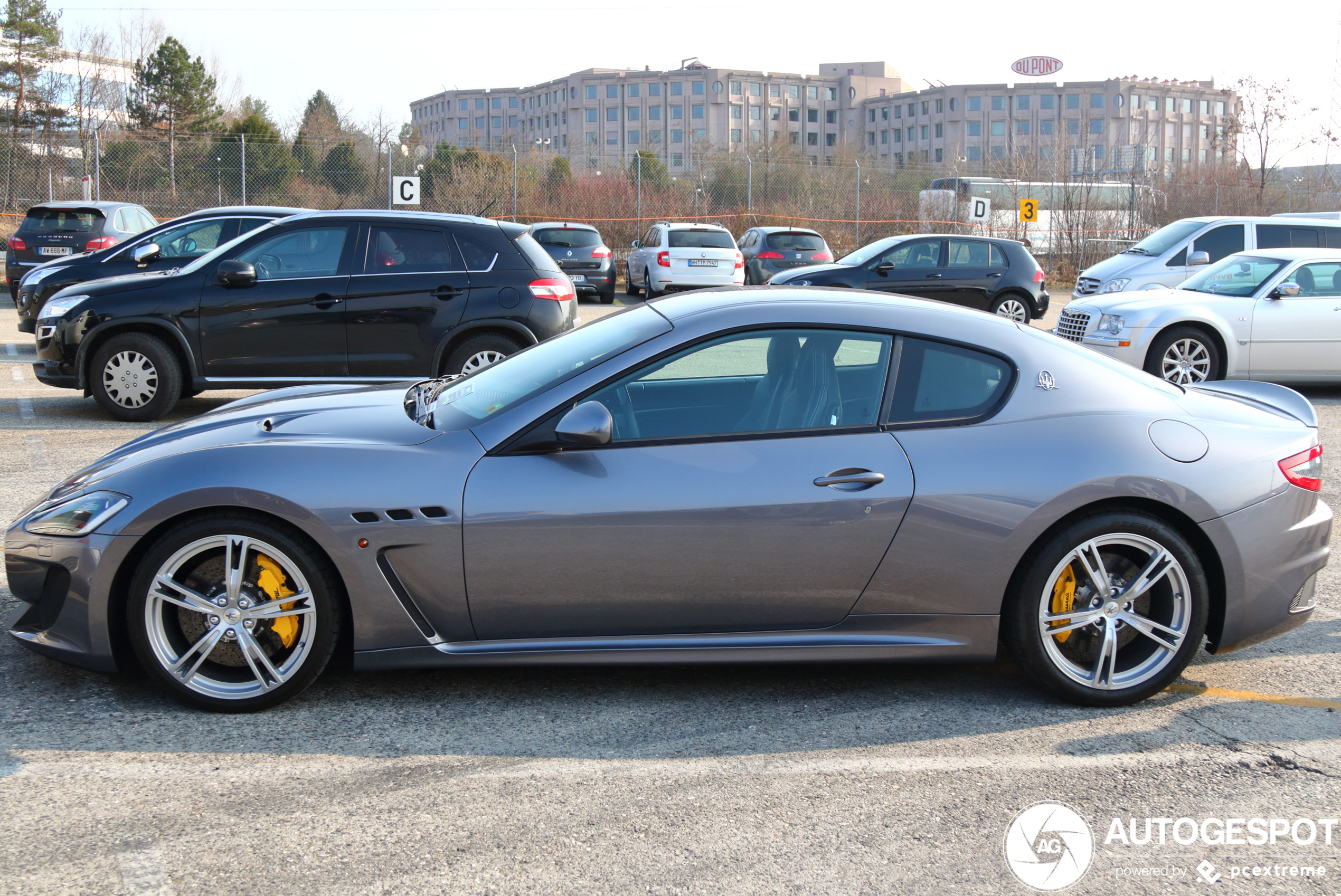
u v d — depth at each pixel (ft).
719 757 10.17
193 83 135.85
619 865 8.27
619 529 10.66
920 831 8.89
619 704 11.38
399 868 8.19
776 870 8.25
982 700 11.66
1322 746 10.62
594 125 401.49
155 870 8.10
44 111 130.72
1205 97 381.60
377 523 10.57
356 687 11.71
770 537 10.77
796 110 396.98
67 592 10.72
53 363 26.03
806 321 11.37
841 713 11.23
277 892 7.85
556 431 10.50
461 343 26.99
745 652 11.08
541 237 65.62
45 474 20.81
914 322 11.51
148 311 25.77
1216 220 47.85
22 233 53.21
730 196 92.12
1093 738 10.73
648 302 13.35
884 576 10.96
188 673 10.81
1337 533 19.26
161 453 11.13
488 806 9.16
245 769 9.75
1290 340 33.30
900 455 10.93
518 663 10.96
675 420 11.03
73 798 9.16
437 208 84.38
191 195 80.02
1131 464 10.96
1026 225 88.48
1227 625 11.48
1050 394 11.35
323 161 82.89
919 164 118.73
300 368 26.32
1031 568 11.03
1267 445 11.55
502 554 10.67
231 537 10.60
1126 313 33.88
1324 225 46.96
